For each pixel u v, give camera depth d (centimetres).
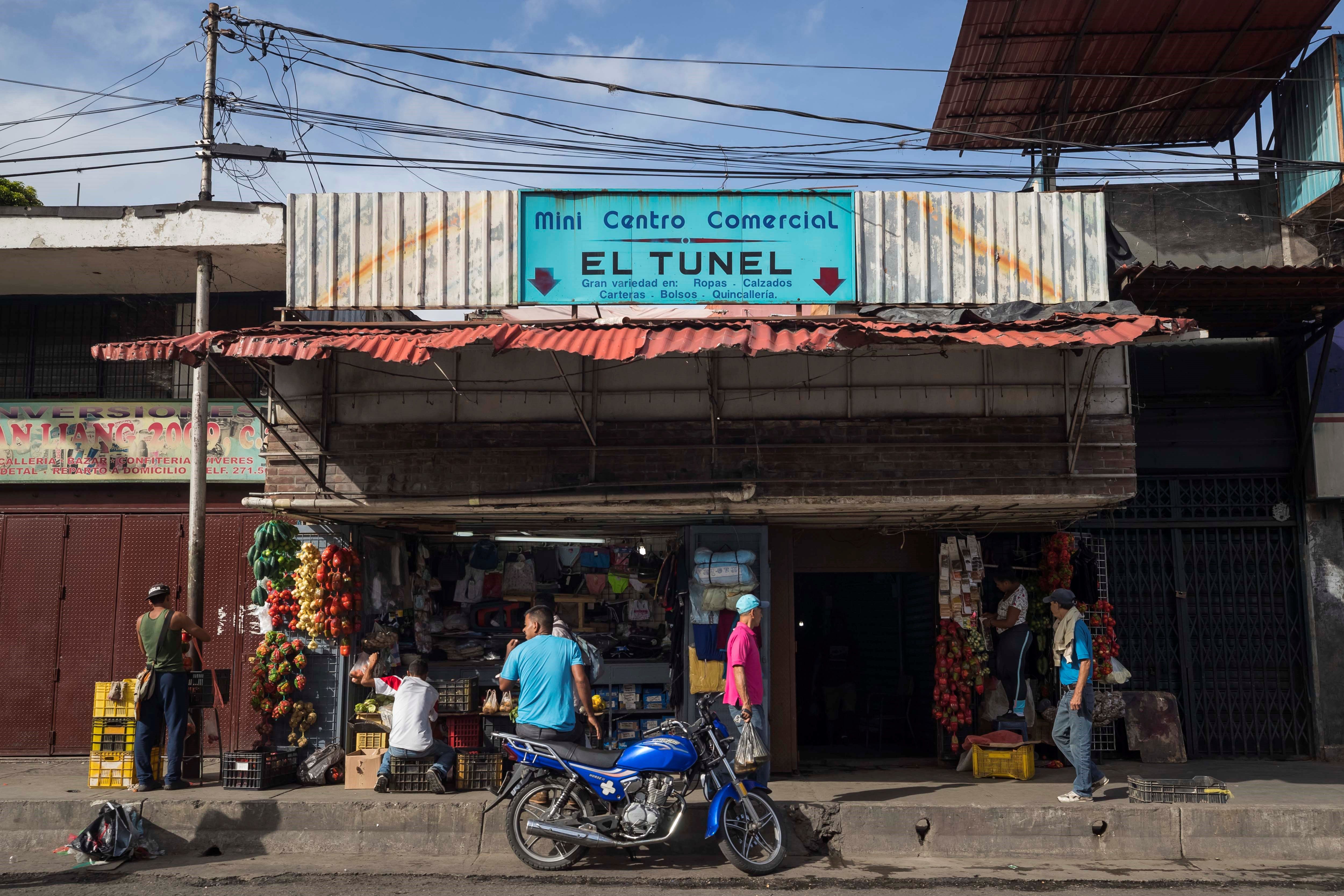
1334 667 1063
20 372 1228
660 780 701
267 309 1225
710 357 856
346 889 658
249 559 968
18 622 1094
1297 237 1165
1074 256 912
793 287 906
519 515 913
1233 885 681
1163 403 1112
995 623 1033
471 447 877
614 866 723
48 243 1046
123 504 1165
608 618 1094
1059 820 773
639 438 877
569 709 734
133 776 860
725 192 914
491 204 918
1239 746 1075
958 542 1034
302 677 945
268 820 793
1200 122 1294
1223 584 1097
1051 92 1230
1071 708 816
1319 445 1072
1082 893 660
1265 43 1120
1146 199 1205
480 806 785
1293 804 783
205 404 1010
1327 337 1030
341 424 888
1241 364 1116
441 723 954
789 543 1018
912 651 1210
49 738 1074
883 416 870
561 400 881
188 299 1238
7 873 707
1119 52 1148
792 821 776
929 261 911
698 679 917
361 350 731
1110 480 855
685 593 947
